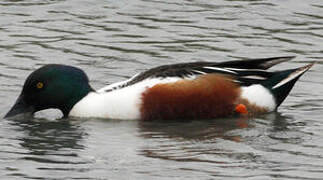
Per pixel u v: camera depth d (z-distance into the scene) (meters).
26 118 15.45
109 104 15.35
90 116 15.42
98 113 15.39
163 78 15.30
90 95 15.56
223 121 15.27
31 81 15.56
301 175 12.42
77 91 15.55
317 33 19.36
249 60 15.51
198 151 13.48
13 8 20.80
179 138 14.20
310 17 20.27
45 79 15.55
